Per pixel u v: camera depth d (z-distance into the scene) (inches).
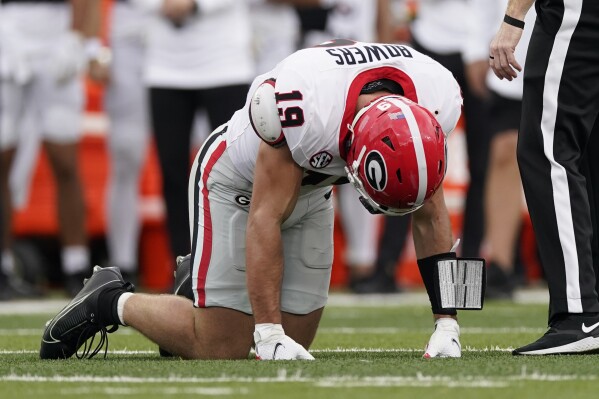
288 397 501.4
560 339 672.4
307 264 703.1
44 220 1521.9
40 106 1380.4
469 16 1375.5
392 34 1443.2
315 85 609.0
